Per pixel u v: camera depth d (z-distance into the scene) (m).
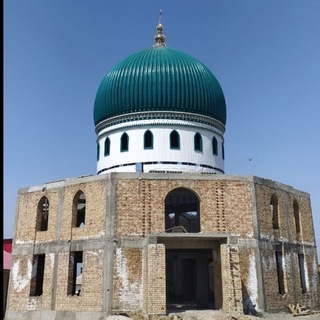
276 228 33.66
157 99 37.88
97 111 40.88
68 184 32.56
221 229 30.09
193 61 40.97
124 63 40.41
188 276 40.03
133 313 27.06
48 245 32.09
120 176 30.34
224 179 31.25
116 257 28.61
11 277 33.38
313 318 28.47
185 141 37.84
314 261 36.91
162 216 29.77
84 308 28.44
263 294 29.36
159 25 44.91
